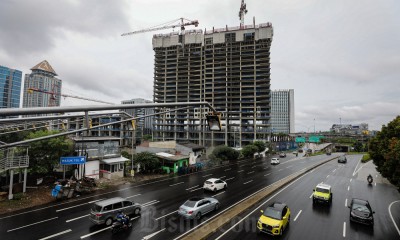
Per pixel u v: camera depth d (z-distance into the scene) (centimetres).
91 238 1548
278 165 5372
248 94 10975
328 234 1662
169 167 4222
